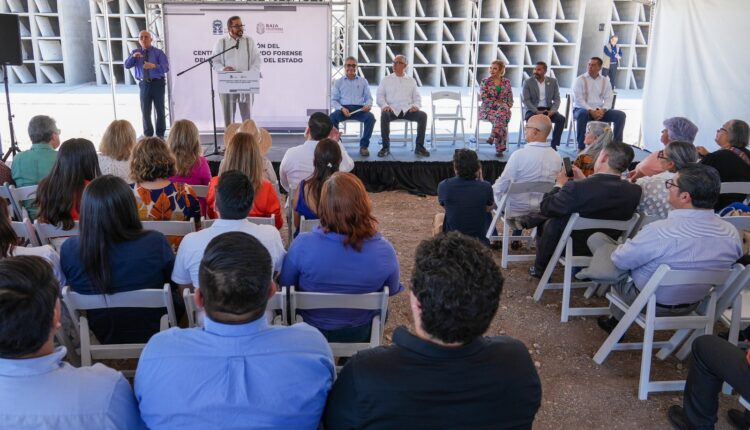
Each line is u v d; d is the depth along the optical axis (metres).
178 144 3.71
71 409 1.15
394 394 1.15
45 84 14.37
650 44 7.69
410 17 13.88
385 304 2.11
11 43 6.00
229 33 6.63
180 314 2.44
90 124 9.37
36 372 1.14
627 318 2.77
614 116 7.35
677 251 2.50
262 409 1.23
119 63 14.58
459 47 14.69
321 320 2.27
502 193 4.34
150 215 2.91
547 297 3.78
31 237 2.86
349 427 1.20
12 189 3.37
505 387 1.17
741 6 6.38
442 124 10.03
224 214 2.21
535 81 7.34
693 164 2.49
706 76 6.90
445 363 1.15
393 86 6.95
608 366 2.98
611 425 2.51
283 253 2.33
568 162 3.96
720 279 2.51
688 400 2.32
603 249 2.96
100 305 2.12
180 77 7.47
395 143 7.69
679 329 2.74
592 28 15.07
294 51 7.50
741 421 2.46
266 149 4.40
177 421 1.22
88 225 2.03
